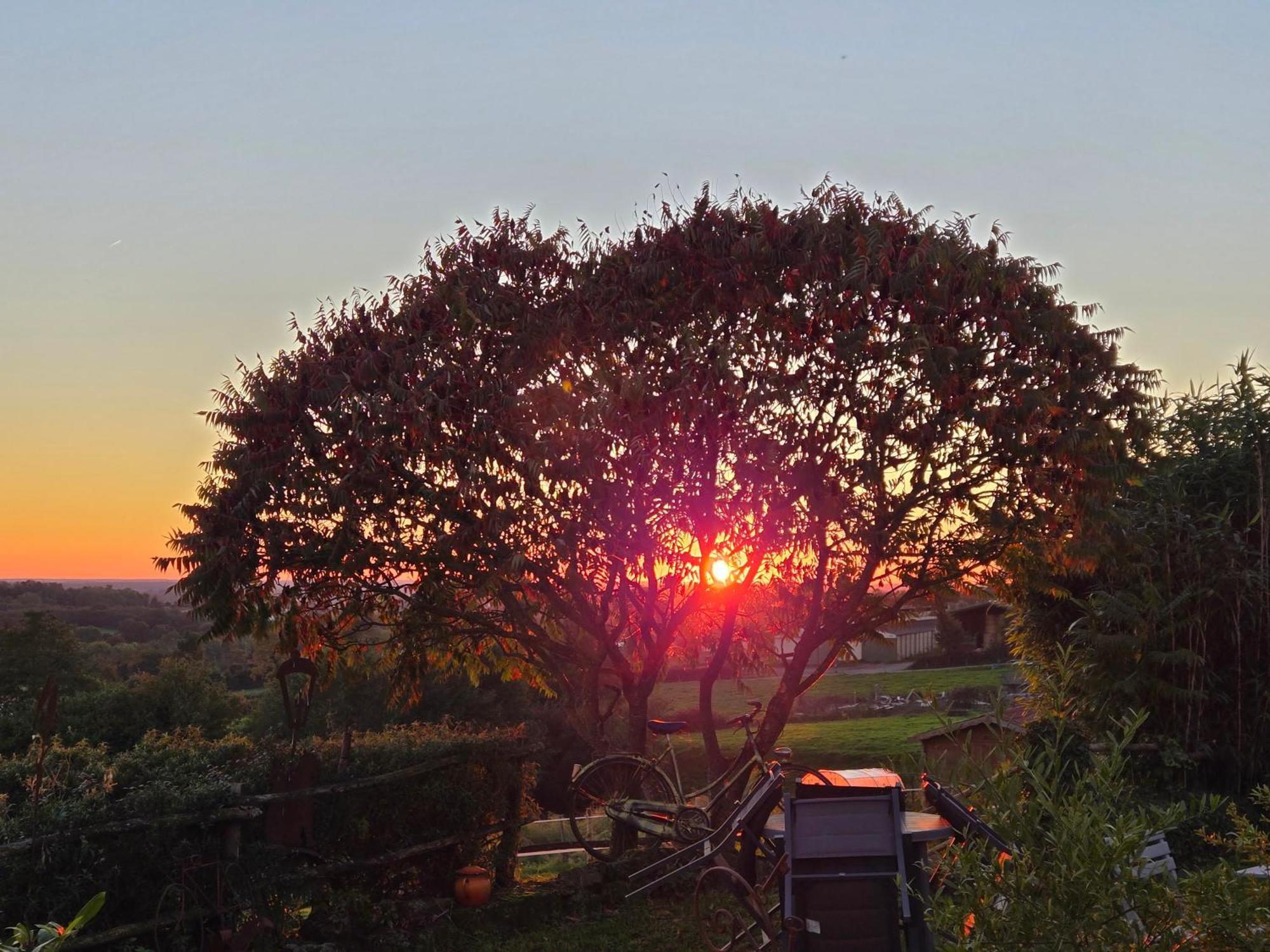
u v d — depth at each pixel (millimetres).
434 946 9266
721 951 7176
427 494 11258
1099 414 11742
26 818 6957
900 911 5801
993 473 11984
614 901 10617
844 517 11672
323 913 9086
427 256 12516
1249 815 11172
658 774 10125
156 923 7496
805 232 11758
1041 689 13391
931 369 11031
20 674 34500
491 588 12070
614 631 12734
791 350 11828
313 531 11688
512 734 11273
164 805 7730
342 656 13664
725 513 11484
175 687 32219
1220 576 12234
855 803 5988
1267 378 13031
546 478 11258
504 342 11703
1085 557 11797
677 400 11133
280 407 11445
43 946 4145
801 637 13094
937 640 54938
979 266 11586
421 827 10195
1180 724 12320
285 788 8992
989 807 3572
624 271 11984
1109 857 3170
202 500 11883
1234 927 3162
